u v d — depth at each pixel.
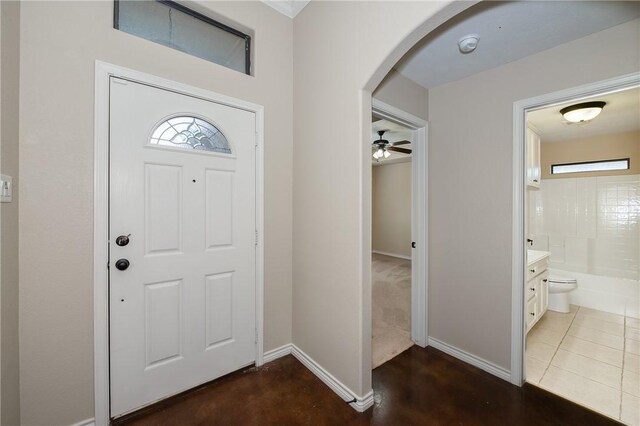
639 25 1.42
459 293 2.13
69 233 1.31
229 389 1.73
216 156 1.77
